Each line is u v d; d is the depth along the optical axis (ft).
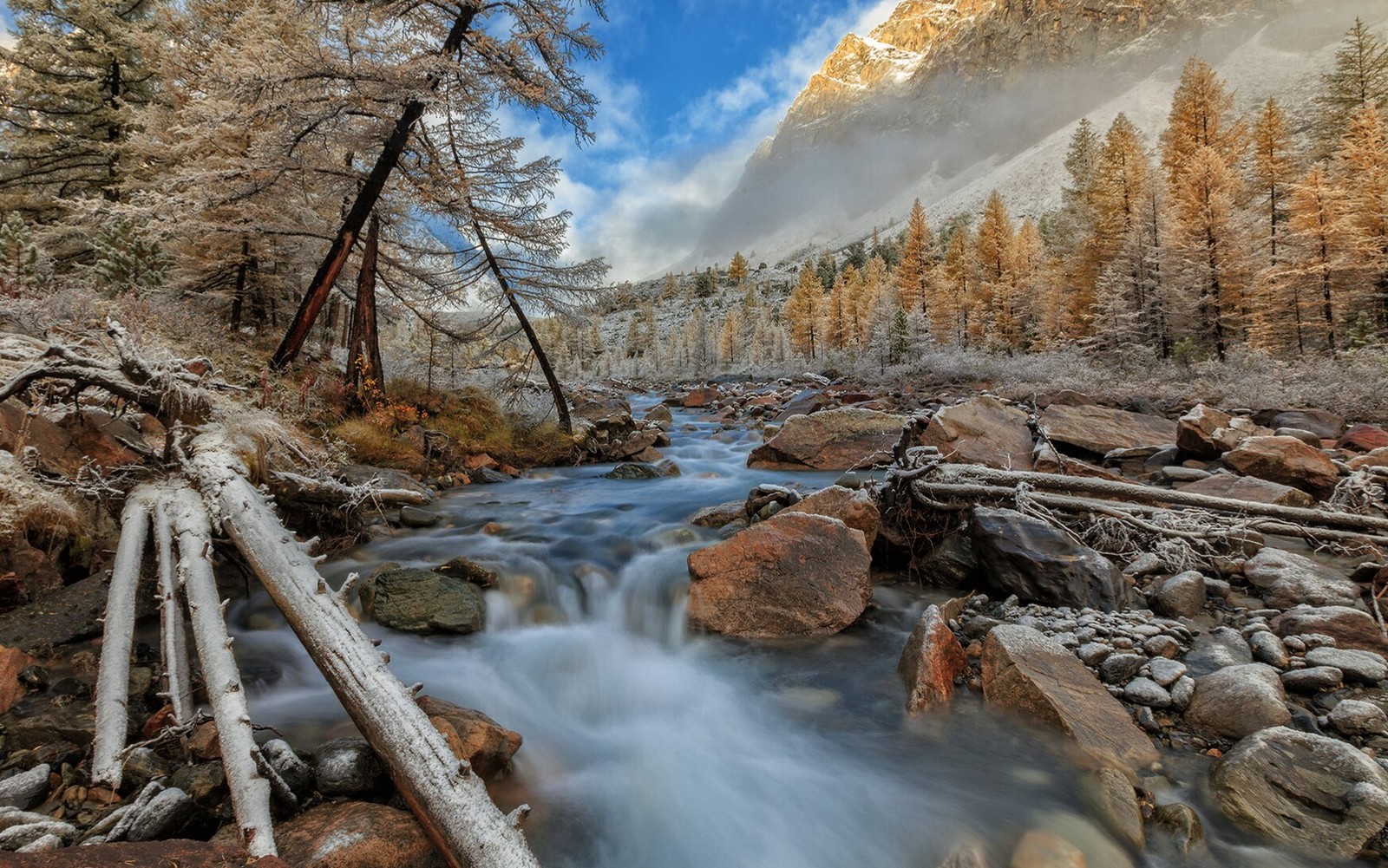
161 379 16.80
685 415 84.33
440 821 8.13
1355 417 40.01
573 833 10.28
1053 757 11.37
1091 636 14.92
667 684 15.57
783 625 17.54
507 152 40.68
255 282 54.80
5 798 8.44
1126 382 64.90
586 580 20.98
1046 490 22.50
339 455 27.94
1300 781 9.73
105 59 65.41
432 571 19.48
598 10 37.52
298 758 9.62
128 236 43.27
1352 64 113.09
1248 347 75.66
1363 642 13.56
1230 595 17.28
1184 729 11.84
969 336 162.09
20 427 15.93
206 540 13.56
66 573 14.60
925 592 19.98
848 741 12.75
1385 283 79.87
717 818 10.83
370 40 33.22
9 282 28.27
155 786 8.77
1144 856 9.11
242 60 30.96
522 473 40.50
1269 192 101.50
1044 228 218.38
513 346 51.06
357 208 36.55
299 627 11.53
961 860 9.28
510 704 14.30
